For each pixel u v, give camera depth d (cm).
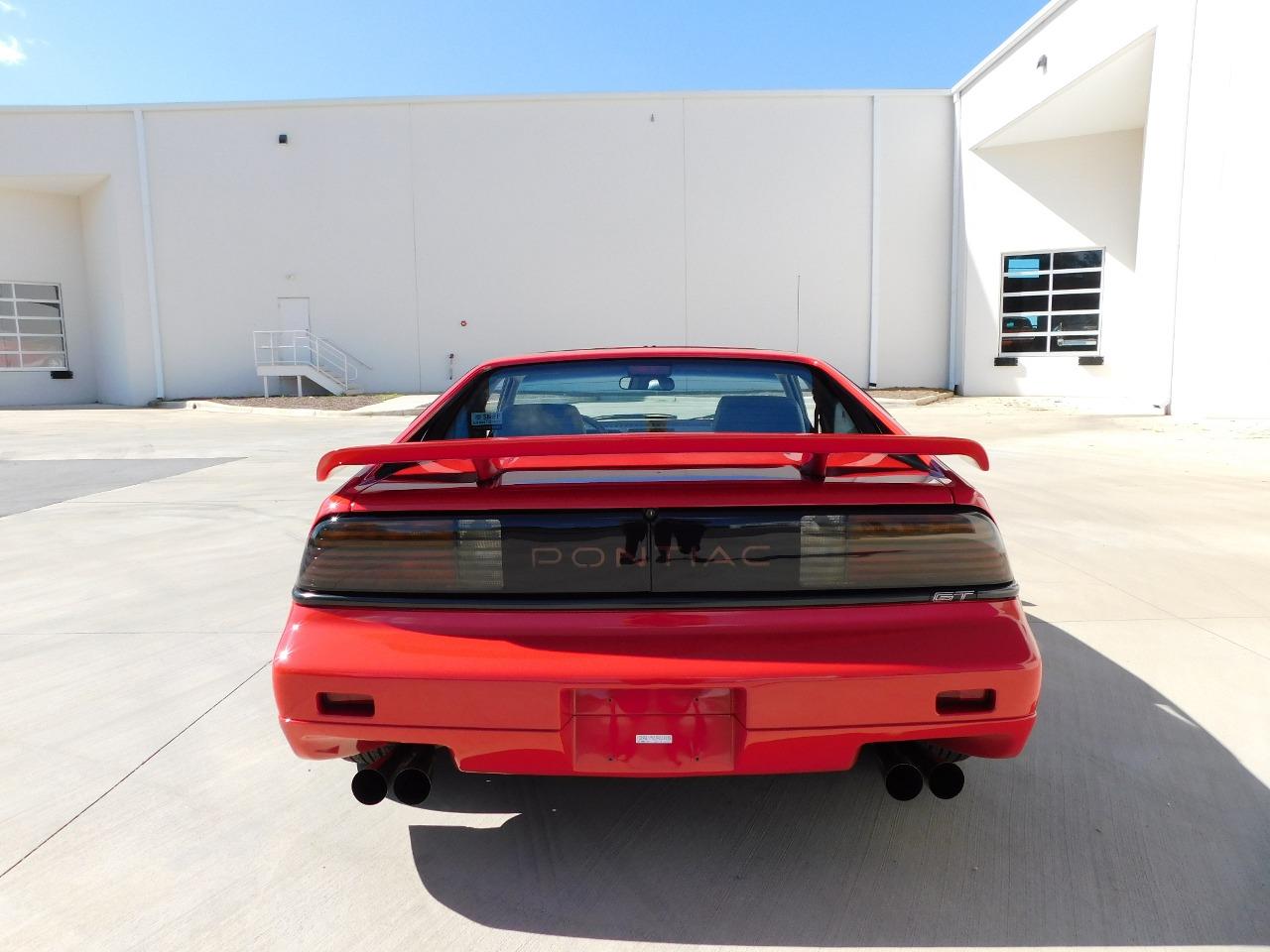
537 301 2106
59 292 2261
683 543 181
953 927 183
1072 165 1758
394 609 183
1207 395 1178
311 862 208
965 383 1922
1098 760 254
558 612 181
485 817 228
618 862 207
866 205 2017
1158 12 1249
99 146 2056
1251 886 195
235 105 2064
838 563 182
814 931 182
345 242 2108
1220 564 466
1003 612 185
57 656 345
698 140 2038
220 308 2120
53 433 1334
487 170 2078
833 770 184
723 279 2066
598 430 288
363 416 1677
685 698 180
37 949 177
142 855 210
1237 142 1109
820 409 287
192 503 683
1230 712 284
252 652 350
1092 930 181
